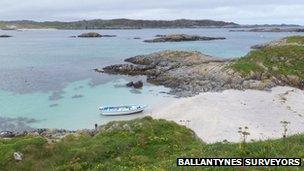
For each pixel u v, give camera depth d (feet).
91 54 484.33
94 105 208.23
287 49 276.41
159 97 225.15
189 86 248.73
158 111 189.06
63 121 179.22
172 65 320.09
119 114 188.55
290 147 61.41
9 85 265.13
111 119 182.09
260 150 60.85
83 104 210.59
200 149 70.38
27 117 185.78
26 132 159.74
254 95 208.95
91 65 372.38
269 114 172.04
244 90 223.10
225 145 69.72
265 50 279.90
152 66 325.42
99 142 91.56
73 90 248.93
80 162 83.10
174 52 366.63
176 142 90.48
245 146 63.57
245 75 242.17
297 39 342.64
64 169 80.12
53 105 208.74
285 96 207.00
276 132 146.00
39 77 300.20
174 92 238.48
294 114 172.86
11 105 207.92
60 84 269.85
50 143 91.04
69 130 165.07
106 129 105.70
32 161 84.53
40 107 204.13
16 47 624.59
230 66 259.39
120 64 343.67
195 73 274.36
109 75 305.94
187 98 208.33
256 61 260.62
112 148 86.79
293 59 260.62
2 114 190.49
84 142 94.12
